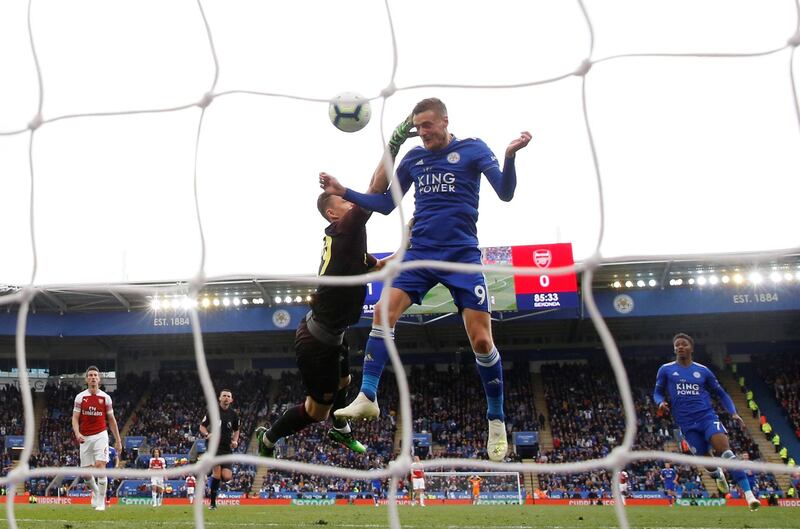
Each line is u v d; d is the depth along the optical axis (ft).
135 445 109.91
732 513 38.70
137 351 132.26
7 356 127.03
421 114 16.46
